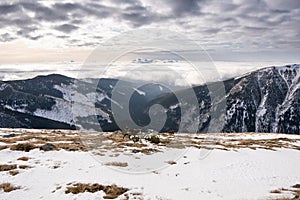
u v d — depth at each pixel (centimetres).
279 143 3428
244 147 2784
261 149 2753
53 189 1416
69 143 2509
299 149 2959
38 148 2189
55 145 2341
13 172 1634
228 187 1544
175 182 1581
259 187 1578
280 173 1933
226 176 1756
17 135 3148
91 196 1339
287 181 1750
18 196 1334
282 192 1495
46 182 1505
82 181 1520
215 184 1587
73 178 1564
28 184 1474
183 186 1521
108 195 1348
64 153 2073
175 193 1408
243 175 1814
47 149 2166
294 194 1452
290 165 2188
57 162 1853
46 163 1828
